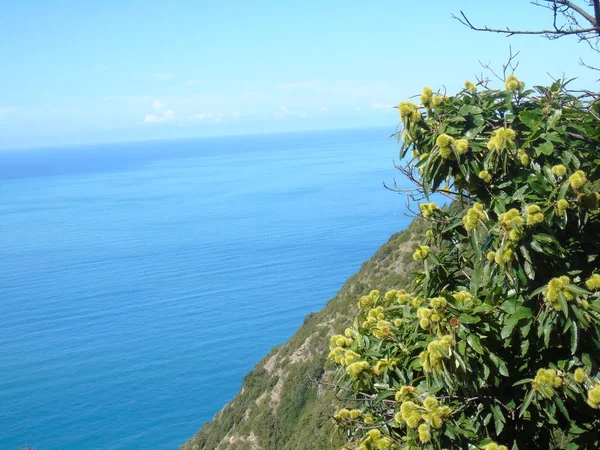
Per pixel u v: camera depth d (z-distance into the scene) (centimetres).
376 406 471
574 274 399
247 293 13475
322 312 3491
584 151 433
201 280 14938
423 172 437
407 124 436
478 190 424
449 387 387
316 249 17538
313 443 2083
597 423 415
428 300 453
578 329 353
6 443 6744
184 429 6950
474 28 448
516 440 434
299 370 3078
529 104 447
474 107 426
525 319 385
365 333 521
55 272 16562
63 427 7088
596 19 417
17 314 12594
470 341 377
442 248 512
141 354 9800
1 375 9019
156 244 19975
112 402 7819
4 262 18075
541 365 410
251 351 9800
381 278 2992
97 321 11919
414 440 391
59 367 9288
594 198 387
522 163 407
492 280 422
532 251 376
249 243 19250
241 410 3472
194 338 10588
